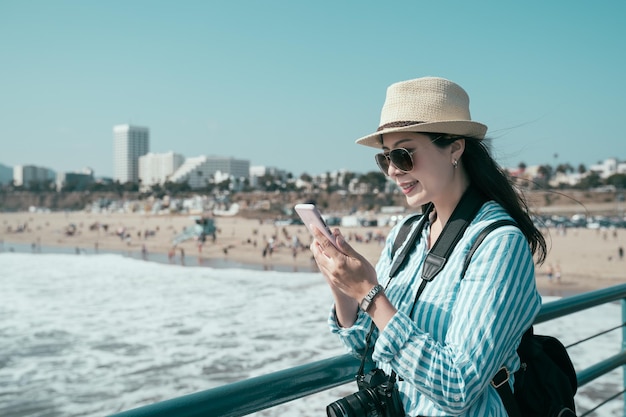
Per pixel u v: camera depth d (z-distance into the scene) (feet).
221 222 421.59
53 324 80.53
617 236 269.64
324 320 78.18
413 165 5.75
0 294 116.57
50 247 308.60
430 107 5.68
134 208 591.37
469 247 5.47
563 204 402.72
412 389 5.60
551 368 5.67
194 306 95.76
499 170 5.97
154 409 4.69
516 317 5.05
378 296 5.20
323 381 6.06
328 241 5.34
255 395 5.38
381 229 322.75
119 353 61.62
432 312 5.43
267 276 154.10
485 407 5.24
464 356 4.88
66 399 46.34
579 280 158.30
